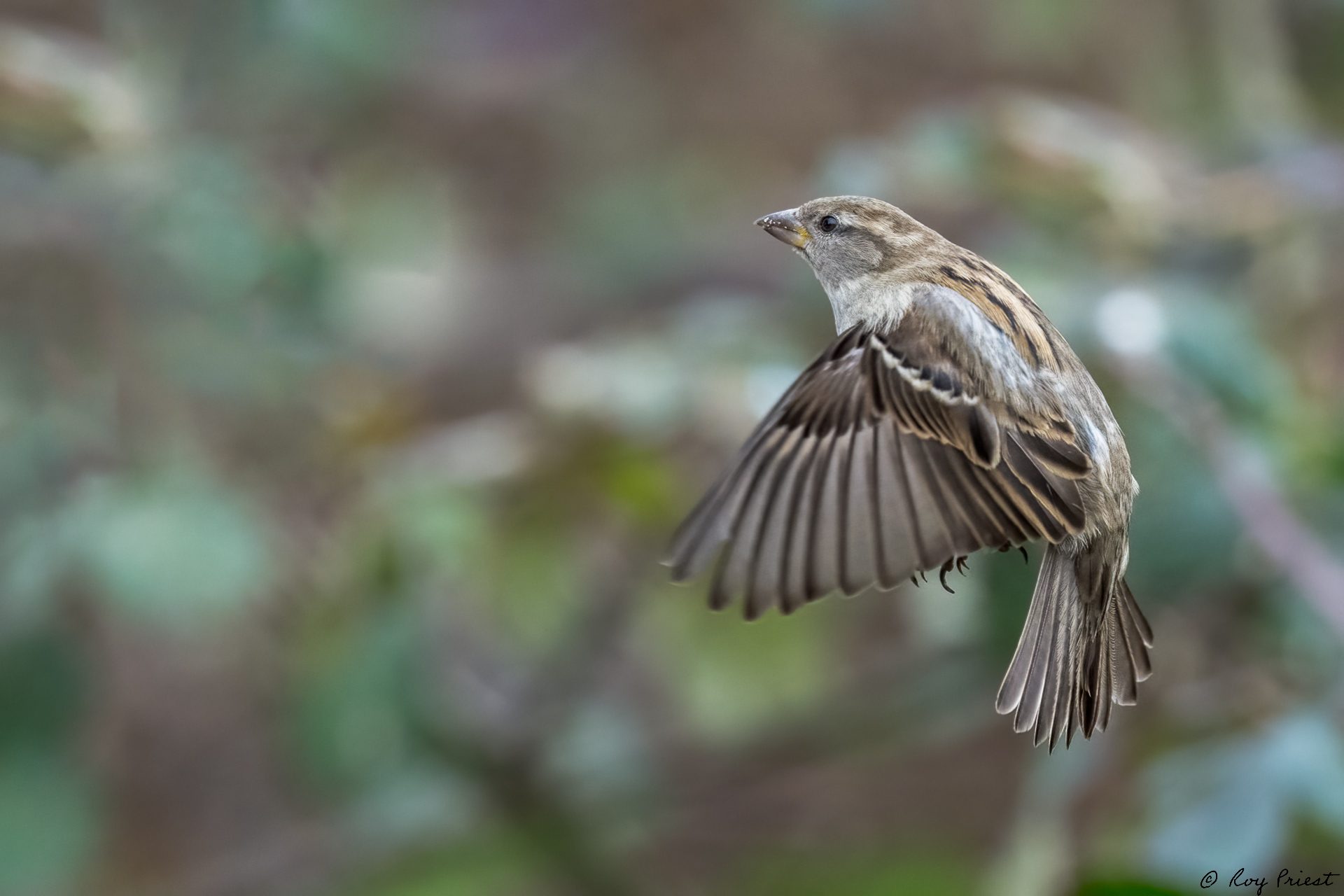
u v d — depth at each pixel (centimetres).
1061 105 1480
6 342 1020
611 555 1110
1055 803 968
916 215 1285
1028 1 1453
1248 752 823
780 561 607
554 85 1630
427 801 1120
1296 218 1064
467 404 1534
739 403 1014
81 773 996
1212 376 909
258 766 1289
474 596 1126
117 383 1037
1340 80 1270
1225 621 961
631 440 1030
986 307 705
